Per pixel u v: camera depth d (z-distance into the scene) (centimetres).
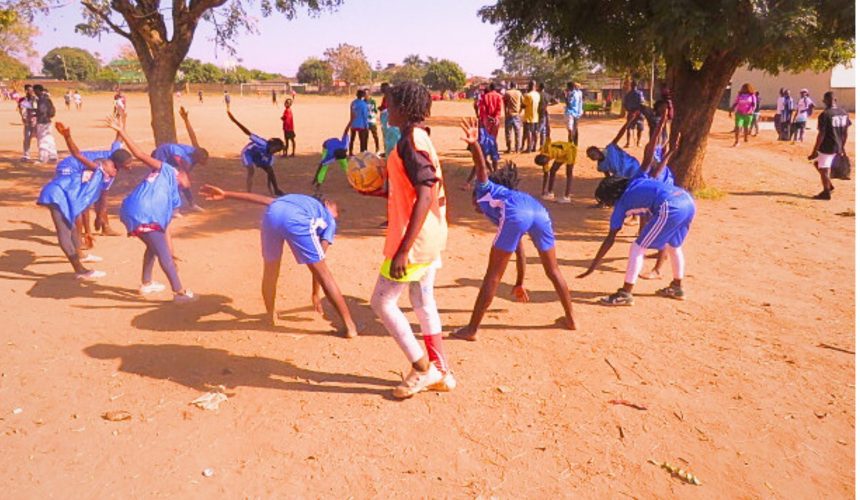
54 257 743
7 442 374
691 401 426
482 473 349
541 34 1118
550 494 332
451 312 585
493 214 504
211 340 517
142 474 347
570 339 526
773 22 820
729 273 704
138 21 1285
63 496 329
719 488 338
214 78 11256
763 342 519
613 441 380
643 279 682
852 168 1457
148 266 619
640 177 644
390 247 401
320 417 403
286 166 1512
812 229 909
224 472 349
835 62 1158
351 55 10288
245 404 418
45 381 446
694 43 979
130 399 423
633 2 1027
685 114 1127
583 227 924
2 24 1359
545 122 1783
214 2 1300
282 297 620
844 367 474
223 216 963
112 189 1162
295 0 1391
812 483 342
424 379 425
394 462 358
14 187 1187
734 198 1135
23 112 1529
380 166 443
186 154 949
